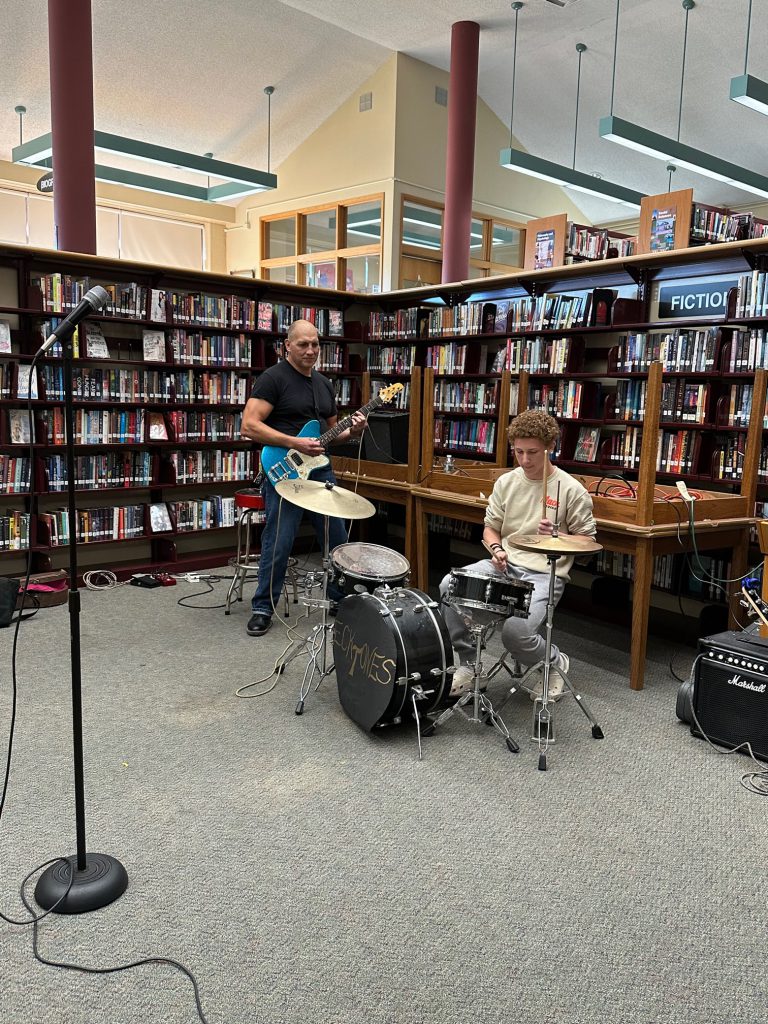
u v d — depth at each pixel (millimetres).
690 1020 1565
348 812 2314
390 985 1635
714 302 4336
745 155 8719
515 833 2225
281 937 1771
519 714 3070
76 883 1875
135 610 4375
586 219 11180
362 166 8484
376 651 2705
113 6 6836
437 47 7715
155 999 1583
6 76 7312
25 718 2904
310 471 3854
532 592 2625
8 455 4727
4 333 4496
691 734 2906
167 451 5461
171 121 8641
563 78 8148
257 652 3711
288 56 7785
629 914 1885
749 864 2105
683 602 4500
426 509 4359
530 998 1610
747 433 3945
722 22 6648
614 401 4723
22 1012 1541
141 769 2543
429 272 8789
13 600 4141
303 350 3988
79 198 4957
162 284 5406
